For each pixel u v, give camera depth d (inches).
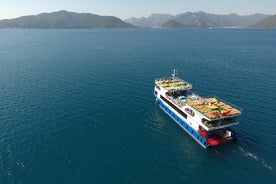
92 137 2287.2
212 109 2258.9
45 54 7229.3
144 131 2442.2
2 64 5595.5
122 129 2460.6
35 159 1934.1
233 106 2438.5
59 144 2150.6
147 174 1818.4
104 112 2827.3
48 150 2055.9
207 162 1974.7
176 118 2637.8
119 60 6127.0
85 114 2755.9
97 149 2100.1
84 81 4087.1
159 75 4522.6
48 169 1825.8
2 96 3289.9
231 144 2188.7
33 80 4143.7
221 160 1993.1
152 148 2158.0
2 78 4269.2
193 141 2309.3
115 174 1801.2
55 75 4503.0
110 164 1911.9
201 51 7746.1
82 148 2105.1
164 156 2048.5
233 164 1937.7
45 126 2454.5
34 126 2449.6
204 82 4010.8
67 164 1888.5
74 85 3848.4
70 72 4758.9
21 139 2206.0
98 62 5846.5
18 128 2399.1
